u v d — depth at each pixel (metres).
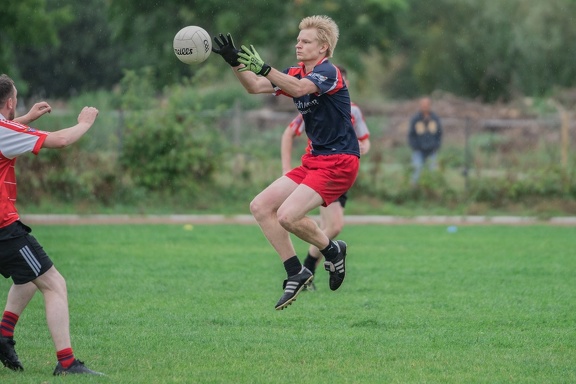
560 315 29.00
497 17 153.12
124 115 63.47
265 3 110.56
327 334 26.05
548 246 47.09
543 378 21.12
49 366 21.94
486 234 52.66
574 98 134.62
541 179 64.56
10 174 20.52
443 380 20.94
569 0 148.25
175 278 35.91
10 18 76.62
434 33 161.88
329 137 24.03
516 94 144.88
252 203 24.27
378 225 57.44
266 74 22.61
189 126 63.84
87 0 153.62
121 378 20.67
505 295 32.53
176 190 63.75
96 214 60.25
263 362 22.64
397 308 29.98
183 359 22.89
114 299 31.39
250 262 40.56
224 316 28.50
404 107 127.25
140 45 136.88
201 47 23.47
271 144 71.69
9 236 20.20
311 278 24.25
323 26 24.06
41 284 20.81
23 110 70.62
